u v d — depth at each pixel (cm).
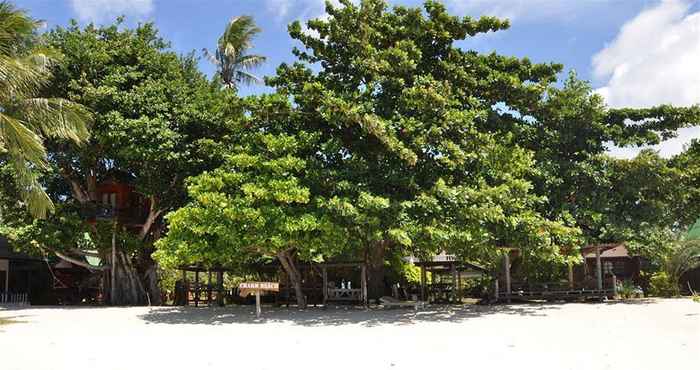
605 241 2364
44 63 1852
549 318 1719
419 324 1603
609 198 2314
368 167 1878
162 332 1484
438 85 1892
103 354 1119
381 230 1752
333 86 2045
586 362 971
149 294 2839
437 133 1828
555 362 975
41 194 1823
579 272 3291
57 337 1388
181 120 2327
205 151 2270
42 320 1822
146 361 1041
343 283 2627
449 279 3372
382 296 2355
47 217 2483
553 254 1972
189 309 2286
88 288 3077
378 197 1698
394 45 2086
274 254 2138
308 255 1872
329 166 1955
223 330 1523
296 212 1802
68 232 2495
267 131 2022
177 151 2300
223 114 2095
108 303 2741
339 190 1817
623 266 3428
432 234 1695
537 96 2192
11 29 1703
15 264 3288
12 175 2189
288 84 2103
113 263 2666
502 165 1972
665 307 2017
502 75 2109
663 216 2386
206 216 1775
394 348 1159
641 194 2364
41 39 1992
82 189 2756
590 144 2350
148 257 2866
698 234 3088
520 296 2442
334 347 1188
